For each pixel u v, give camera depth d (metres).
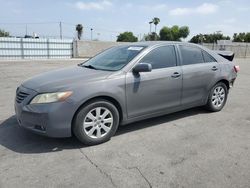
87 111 3.81
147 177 3.10
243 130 4.70
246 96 7.72
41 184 2.94
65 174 3.15
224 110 5.99
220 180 3.05
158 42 4.86
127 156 3.62
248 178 3.10
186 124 4.96
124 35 75.62
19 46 29.33
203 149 3.88
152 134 4.44
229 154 3.72
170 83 4.66
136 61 4.32
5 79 10.87
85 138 3.86
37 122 3.63
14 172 3.18
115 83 4.00
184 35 80.88
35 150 3.79
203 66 5.28
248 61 26.94
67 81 3.82
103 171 3.22
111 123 4.09
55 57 31.78
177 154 3.70
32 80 4.17
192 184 2.97
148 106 4.48
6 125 4.78
